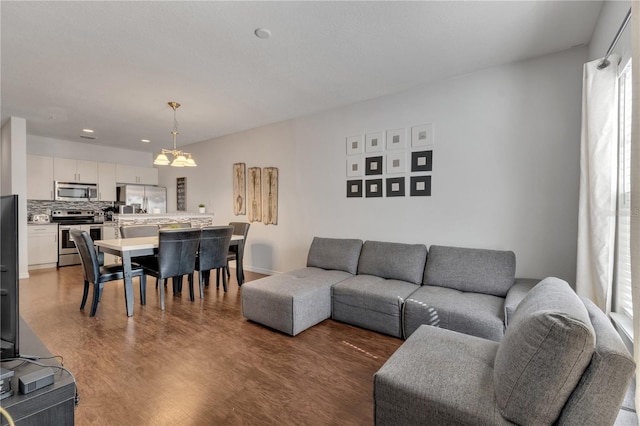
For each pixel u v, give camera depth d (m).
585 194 2.20
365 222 3.86
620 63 1.88
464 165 3.15
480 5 2.03
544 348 1.08
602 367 1.00
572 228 2.68
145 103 3.82
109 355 2.32
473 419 1.18
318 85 3.32
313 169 4.36
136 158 7.10
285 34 2.34
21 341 1.34
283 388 1.93
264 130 4.95
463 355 1.56
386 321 2.71
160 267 3.33
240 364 2.21
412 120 3.46
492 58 2.78
